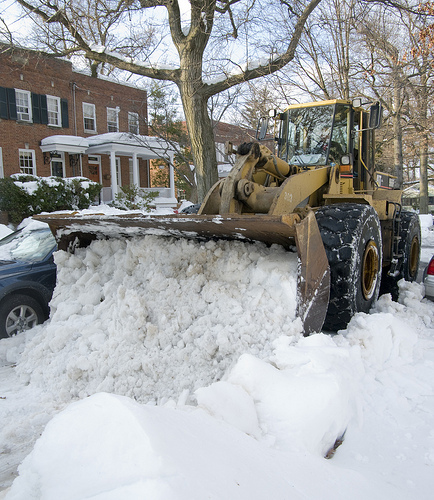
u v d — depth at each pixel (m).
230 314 3.06
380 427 2.39
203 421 1.90
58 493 1.37
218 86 10.71
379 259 4.01
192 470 1.37
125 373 2.94
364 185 5.27
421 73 13.02
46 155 20.50
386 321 3.21
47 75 20.58
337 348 2.69
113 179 21.61
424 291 4.95
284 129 5.20
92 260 4.04
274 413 2.20
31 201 16.03
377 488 1.85
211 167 11.10
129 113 23.09
